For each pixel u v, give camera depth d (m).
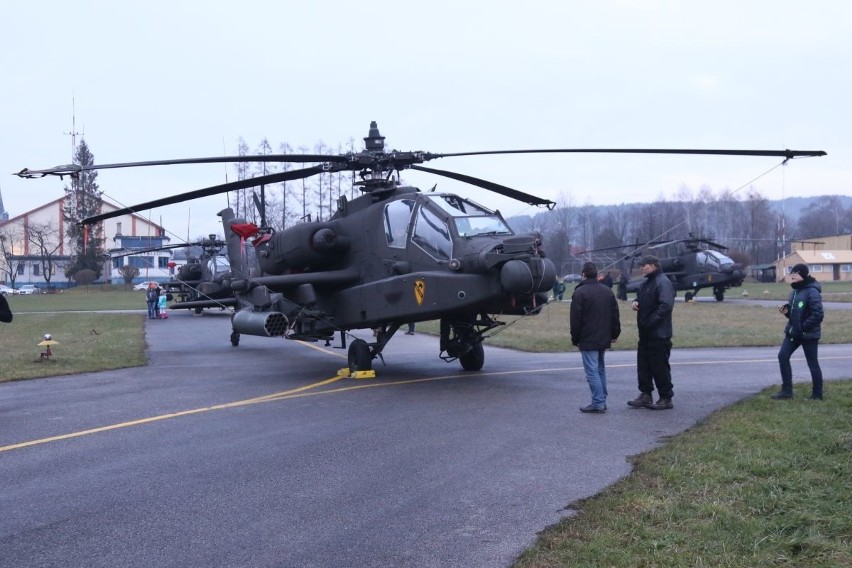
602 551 4.86
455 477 6.74
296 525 5.60
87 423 9.35
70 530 5.55
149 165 10.81
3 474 7.05
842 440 7.29
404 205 12.81
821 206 138.38
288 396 11.30
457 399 10.73
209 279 34.62
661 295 9.63
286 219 38.03
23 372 14.14
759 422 8.36
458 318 12.93
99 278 79.81
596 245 71.75
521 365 14.72
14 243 88.44
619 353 16.69
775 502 5.64
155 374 14.17
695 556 4.72
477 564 4.82
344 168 13.12
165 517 5.81
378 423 9.13
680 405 9.99
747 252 84.56
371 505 6.03
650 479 6.41
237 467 7.20
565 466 7.01
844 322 23.36
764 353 16.16
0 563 4.95
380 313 12.87
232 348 19.72
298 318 14.44
